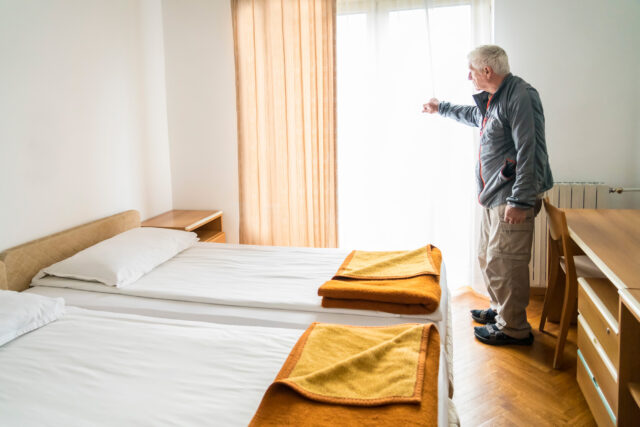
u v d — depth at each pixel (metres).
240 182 3.62
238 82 3.50
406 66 3.37
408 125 3.43
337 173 3.48
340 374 1.37
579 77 3.21
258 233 3.67
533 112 2.47
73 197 2.68
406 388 1.29
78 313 1.95
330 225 3.53
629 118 3.18
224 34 3.54
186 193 3.81
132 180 3.24
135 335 1.73
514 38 3.24
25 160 2.35
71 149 2.65
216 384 1.40
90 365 1.53
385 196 3.55
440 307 1.97
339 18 3.42
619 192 3.12
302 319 1.92
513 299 2.64
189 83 3.65
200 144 3.72
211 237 3.46
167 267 2.55
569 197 3.19
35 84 2.39
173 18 3.59
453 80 3.34
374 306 1.94
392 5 3.34
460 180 3.46
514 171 2.53
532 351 2.63
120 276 2.25
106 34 2.94
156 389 1.38
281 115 3.49
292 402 1.26
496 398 2.20
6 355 1.61
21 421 1.25
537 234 3.34
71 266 2.32
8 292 1.88
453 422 1.36
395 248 3.59
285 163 3.55
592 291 2.04
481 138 2.71
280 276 2.36
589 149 3.27
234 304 2.06
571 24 3.16
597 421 1.92
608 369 1.79
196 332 1.74
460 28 3.29
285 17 3.37
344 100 3.49
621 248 2.00
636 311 1.41
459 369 2.46
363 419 1.18
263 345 1.63
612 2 3.09
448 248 3.54
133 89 3.24
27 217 2.37
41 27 2.42
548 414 2.07
